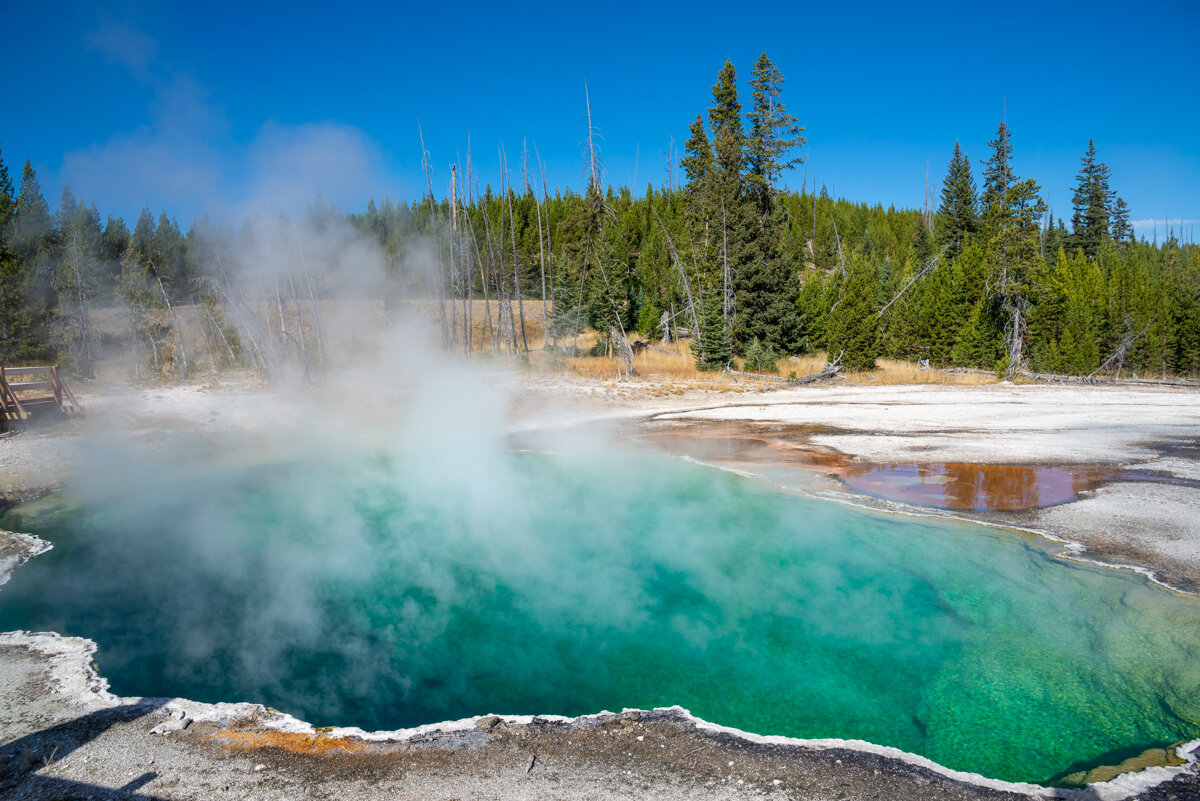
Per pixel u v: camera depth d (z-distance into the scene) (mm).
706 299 28969
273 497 11430
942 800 3867
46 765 4184
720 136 38281
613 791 3939
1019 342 28859
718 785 3994
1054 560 7938
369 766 4211
